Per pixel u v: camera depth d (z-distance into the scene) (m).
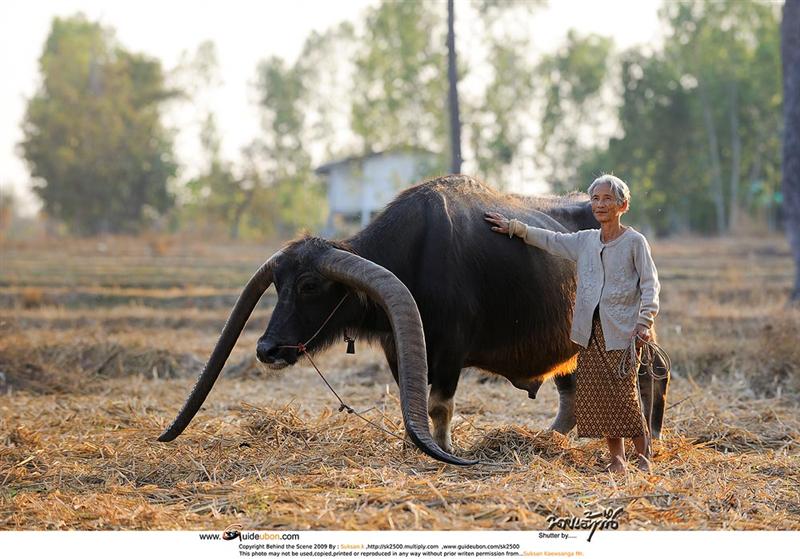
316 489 13.01
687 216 143.25
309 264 14.71
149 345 29.47
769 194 135.25
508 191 17.78
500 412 20.73
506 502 11.96
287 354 14.65
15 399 23.39
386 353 15.88
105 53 153.50
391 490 12.59
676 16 135.75
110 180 136.88
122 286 54.44
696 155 137.75
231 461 15.19
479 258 15.51
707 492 13.04
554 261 16.50
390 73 85.94
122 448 16.53
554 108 109.06
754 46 137.12
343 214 109.31
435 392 15.32
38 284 53.94
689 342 27.39
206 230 140.00
